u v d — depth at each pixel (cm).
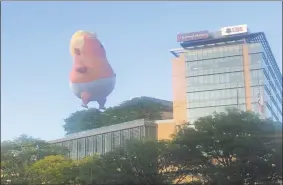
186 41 7869
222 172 4503
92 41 6319
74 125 7238
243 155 4416
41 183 5566
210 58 7544
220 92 7038
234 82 7006
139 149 5059
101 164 5206
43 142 6831
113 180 5041
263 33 7281
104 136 6581
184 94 7444
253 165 4400
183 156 4797
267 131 4481
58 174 5453
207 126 4762
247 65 7019
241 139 4441
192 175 4912
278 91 7338
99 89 6378
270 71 7256
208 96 7100
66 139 7244
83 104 6500
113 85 6506
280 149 4391
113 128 6481
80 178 5125
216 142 4591
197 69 7569
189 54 7744
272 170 4403
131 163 5088
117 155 5172
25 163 6122
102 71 6297
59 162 5831
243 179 4484
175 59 7900
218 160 4706
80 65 6278
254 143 4394
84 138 6938
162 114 7188
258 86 6725
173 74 7706
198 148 4778
